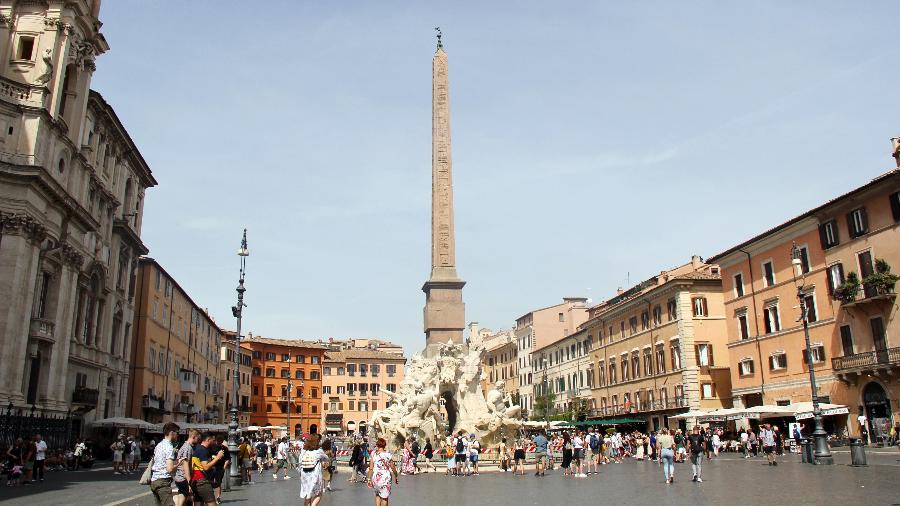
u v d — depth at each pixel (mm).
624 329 67125
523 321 96812
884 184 38094
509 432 37219
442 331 38312
